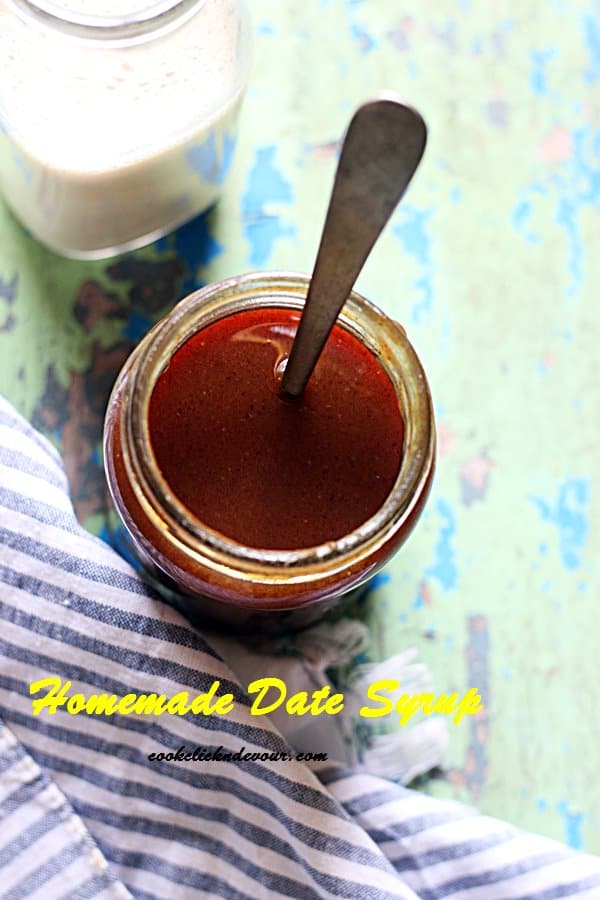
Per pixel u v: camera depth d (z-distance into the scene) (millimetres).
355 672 424
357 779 405
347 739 420
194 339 360
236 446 356
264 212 447
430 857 401
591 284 457
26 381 428
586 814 428
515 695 431
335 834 392
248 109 453
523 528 440
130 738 390
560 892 397
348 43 461
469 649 432
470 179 459
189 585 360
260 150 451
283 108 454
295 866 390
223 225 445
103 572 389
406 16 465
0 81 382
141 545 364
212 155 414
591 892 397
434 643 431
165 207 426
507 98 466
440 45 466
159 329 348
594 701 434
